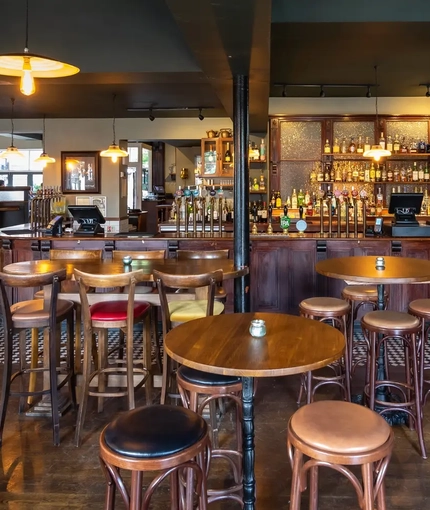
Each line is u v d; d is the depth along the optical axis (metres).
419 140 7.64
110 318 3.02
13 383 3.71
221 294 3.67
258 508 2.24
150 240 5.35
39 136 10.74
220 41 3.32
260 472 2.52
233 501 2.30
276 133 7.74
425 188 7.79
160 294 2.89
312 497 1.77
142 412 1.71
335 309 3.15
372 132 7.71
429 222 6.16
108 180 8.83
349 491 2.36
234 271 3.34
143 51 4.59
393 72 6.17
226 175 7.79
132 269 3.34
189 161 13.82
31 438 2.91
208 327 2.04
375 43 4.98
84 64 4.59
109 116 8.55
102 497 2.32
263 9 2.76
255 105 5.89
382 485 1.65
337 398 3.42
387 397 3.22
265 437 2.88
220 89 4.86
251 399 1.92
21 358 3.29
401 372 3.94
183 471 1.96
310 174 7.83
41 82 5.02
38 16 4.57
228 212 7.76
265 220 7.70
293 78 6.47
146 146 13.73
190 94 6.87
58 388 3.03
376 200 7.74
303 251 5.25
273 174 7.81
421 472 2.51
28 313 2.92
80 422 2.83
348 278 2.92
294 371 1.56
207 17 2.89
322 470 2.54
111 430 1.59
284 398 3.43
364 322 2.89
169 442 1.52
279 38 4.79
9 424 3.09
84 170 8.82
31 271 3.24
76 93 6.79
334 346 1.77
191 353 1.70
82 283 2.85
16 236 5.51
